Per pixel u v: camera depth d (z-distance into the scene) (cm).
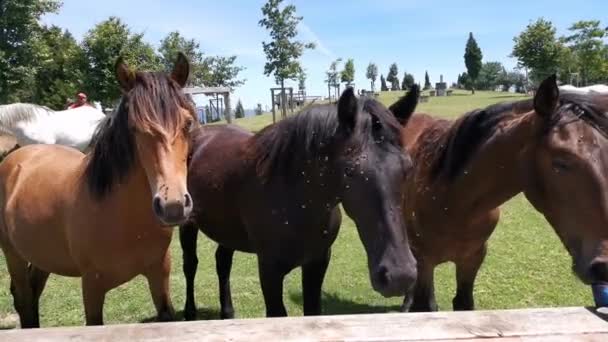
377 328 145
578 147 225
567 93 253
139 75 256
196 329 146
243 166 319
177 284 534
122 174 261
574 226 227
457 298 361
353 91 245
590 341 138
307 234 290
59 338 144
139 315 455
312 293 327
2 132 828
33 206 312
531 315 152
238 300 485
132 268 285
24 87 1440
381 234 227
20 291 371
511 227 697
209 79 2712
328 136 263
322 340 139
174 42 2488
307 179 276
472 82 7181
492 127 290
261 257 308
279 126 303
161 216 232
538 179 250
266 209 297
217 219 347
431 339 139
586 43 3297
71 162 336
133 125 241
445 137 321
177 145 244
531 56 3325
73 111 909
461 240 325
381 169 232
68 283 531
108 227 270
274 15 1988
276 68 2025
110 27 1688
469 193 304
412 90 269
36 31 1413
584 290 474
